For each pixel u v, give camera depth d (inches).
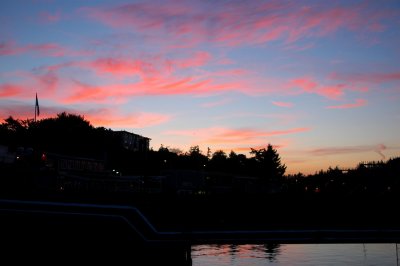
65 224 427.8
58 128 3757.4
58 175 1470.2
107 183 2017.7
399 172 1891.0
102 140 3912.4
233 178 2655.0
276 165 4367.6
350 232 509.4
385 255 1045.2
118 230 439.8
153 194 1424.7
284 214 1536.7
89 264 427.2
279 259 989.2
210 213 1432.1
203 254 1079.0
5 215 415.2
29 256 416.2
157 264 451.2
